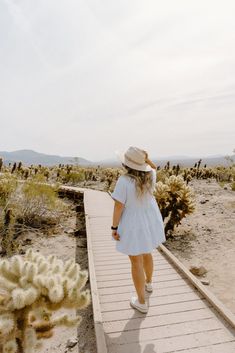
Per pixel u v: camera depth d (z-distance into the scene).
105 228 8.45
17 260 2.25
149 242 3.36
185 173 22.84
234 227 9.55
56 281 2.17
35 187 9.91
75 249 7.86
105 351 2.91
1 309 2.14
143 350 3.02
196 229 9.63
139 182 3.27
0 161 21.56
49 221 10.26
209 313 3.66
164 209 8.61
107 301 4.00
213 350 3.02
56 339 4.11
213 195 15.85
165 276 4.73
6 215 8.05
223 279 5.99
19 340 2.14
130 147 3.34
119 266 5.35
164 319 3.54
